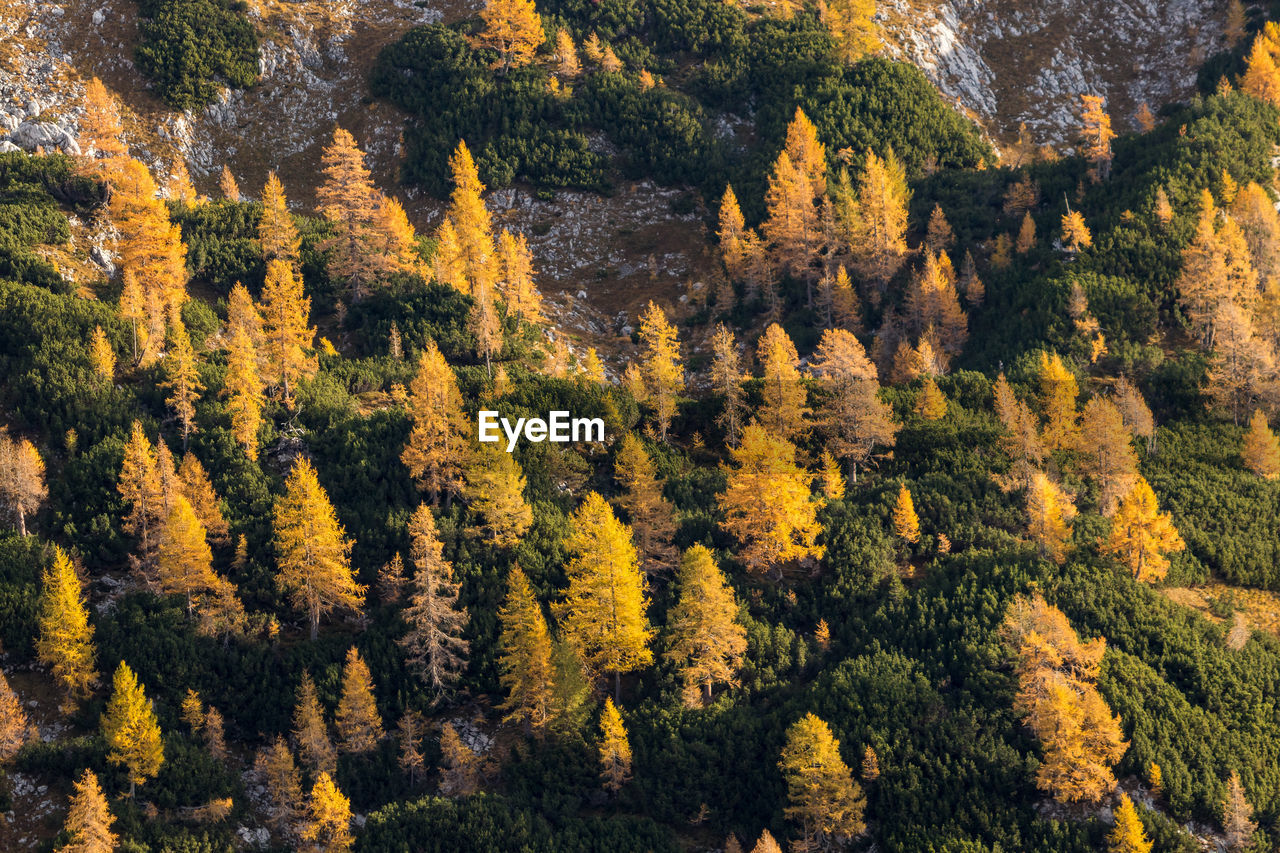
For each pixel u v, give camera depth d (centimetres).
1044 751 5709
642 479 7362
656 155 13288
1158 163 11619
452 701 6444
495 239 12481
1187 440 8712
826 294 11019
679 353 10881
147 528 7206
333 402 8606
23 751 5681
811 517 7306
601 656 6406
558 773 5969
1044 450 8281
